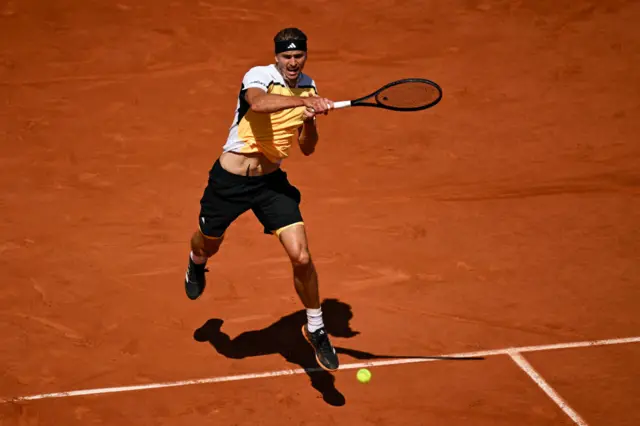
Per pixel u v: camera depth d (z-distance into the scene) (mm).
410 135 41750
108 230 33219
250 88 20906
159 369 24484
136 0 52156
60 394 23297
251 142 21734
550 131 42312
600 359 24906
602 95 45438
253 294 28656
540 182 37875
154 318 27156
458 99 44875
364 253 31609
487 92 45500
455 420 22203
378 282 29547
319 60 47969
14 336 26109
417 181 37875
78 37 48781
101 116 42562
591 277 29891
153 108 43375
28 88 44562
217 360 24922
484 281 29625
